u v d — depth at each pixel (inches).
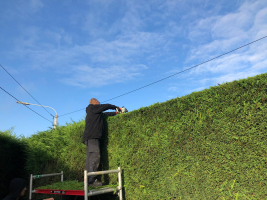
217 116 111.9
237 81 107.0
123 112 181.8
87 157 168.4
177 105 132.1
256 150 96.5
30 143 246.2
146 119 148.9
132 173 149.3
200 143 116.5
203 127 116.6
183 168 121.2
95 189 145.8
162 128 137.3
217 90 114.0
